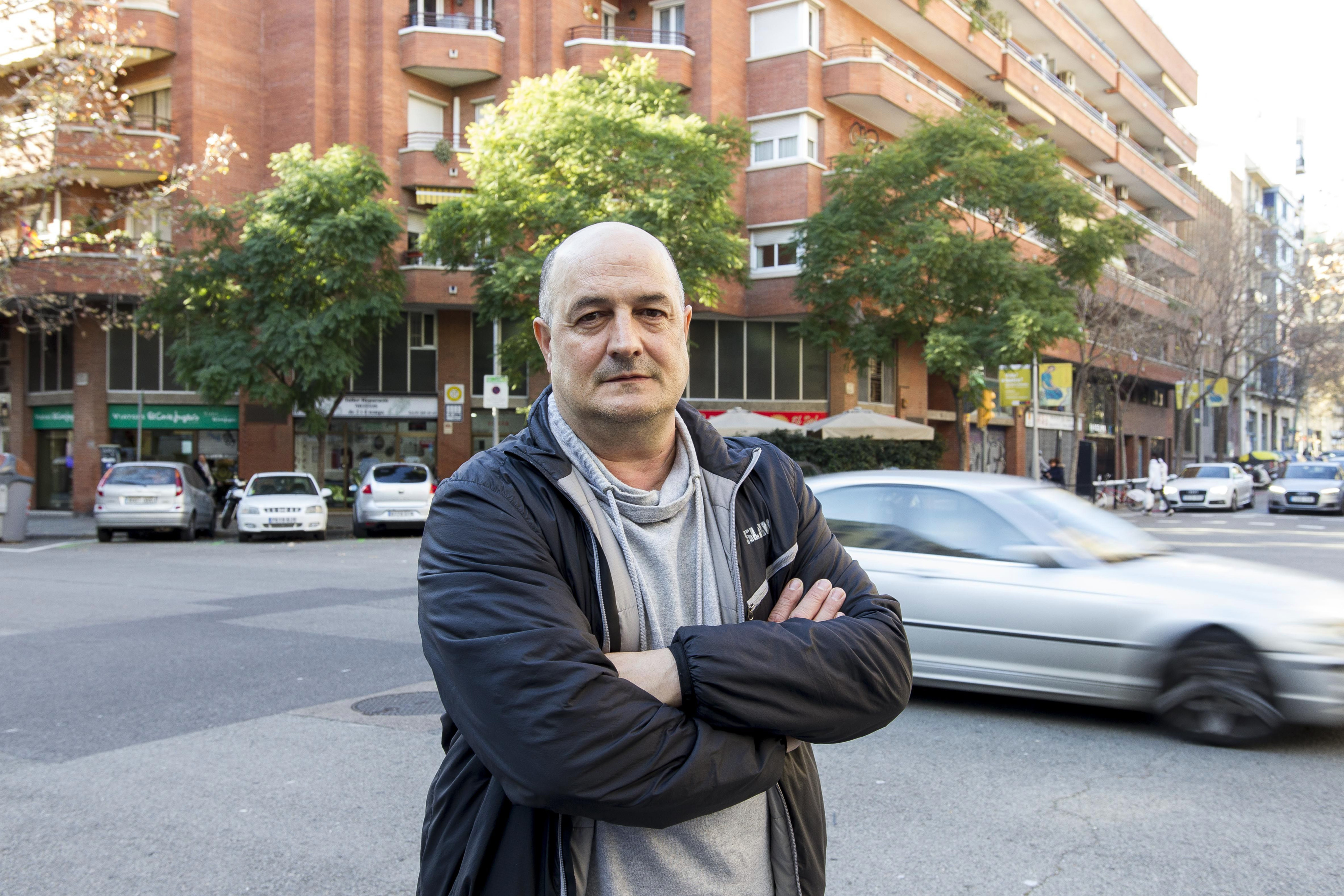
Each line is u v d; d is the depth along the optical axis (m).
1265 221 42.91
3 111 16.66
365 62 27.66
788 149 28.06
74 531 22.72
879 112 29.55
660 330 1.60
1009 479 6.88
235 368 21.59
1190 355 42.59
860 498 6.85
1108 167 43.91
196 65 26.30
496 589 1.42
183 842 4.00
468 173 24.16
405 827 4.17
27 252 19.47
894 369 31.50
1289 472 30.05
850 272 24.34
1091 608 5.84
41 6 16.31
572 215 20.83
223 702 6.27
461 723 1.43
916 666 6.35
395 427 29.25
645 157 21.28
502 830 1.50
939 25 31.12
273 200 22.41
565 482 1.55
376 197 26.34
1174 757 5.29
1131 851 3.96
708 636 1.44
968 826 4.23
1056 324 22.14
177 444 28.11
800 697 1.44
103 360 27.42
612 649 1.52
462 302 27.59
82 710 6.08
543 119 21.59
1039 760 5.20
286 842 4.00
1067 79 42.16
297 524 19.56
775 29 28.31
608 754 1.32
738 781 1.39
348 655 7.78
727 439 1.85
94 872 3.71
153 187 26.11
